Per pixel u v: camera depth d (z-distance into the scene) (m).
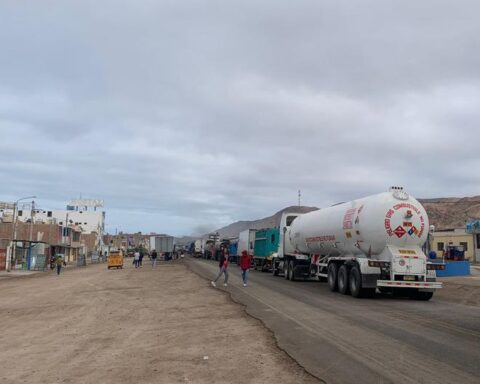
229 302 17.22
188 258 98.31
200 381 7.32
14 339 11.44
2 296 23.14
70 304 18.20
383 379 7.22
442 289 23.41
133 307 16.66
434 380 7.11
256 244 43.28
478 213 90.75
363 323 12.36
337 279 21.34
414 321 12.66
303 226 26.77
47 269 56.66
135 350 9.67
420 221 18.64
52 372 8.11
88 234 122.31
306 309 15.30
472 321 12.64
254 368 8.04
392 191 19.00
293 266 28.50
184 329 11.95
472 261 56.34
